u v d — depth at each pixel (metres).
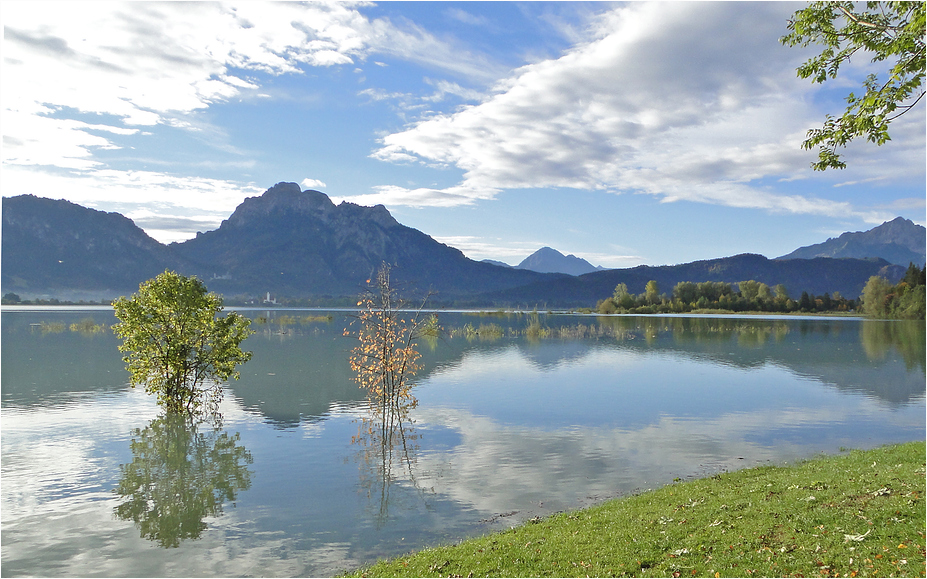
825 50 12.61
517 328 95.50
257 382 36.22
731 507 12.62
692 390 33.59
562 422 25.16
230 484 17.14
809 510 11.66
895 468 14.70
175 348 26.14
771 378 38.25
